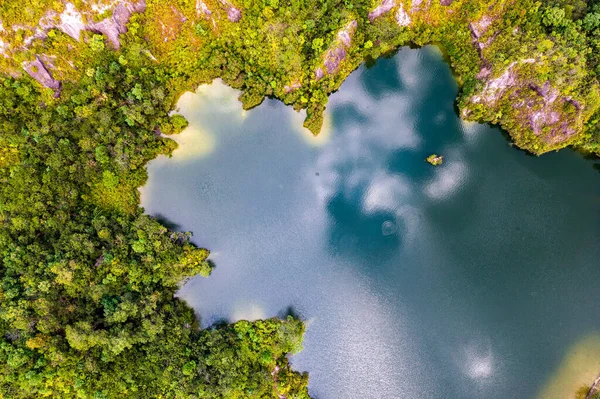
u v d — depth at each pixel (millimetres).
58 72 73375
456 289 81875
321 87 80875
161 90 78688
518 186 82000
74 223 73938
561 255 80562
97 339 68375
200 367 74250
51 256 70812
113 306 71875
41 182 73312
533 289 80688
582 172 80625
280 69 79312
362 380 81188
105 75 74438
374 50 81500
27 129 73125
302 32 77812
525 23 73188
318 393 80938
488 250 81938
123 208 79500
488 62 76812
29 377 64375
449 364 80625
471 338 80812
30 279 68500
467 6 76375
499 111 78750
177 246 79250
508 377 79625
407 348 81500
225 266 82688
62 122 74375
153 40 77750
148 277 75562
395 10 79812
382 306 82312
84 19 70500
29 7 66812
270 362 77875
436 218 82875
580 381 78062
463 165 82688
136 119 78125
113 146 77438
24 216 71312
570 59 70438
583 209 80625
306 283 82812
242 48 79938
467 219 82500
